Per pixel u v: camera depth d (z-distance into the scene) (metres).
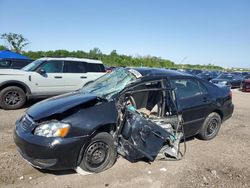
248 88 19.19
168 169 4.39
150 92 5.16
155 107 5.00
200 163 4.71
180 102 5.09
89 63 10.43
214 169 4.50
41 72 8.99
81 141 3.80
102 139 4.10
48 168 3.73
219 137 6.29
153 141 4.33
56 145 3.64
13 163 4.31
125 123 4.29
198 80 5.69
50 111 3.92
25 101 8.75
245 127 7.39
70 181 3.86
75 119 3.84
